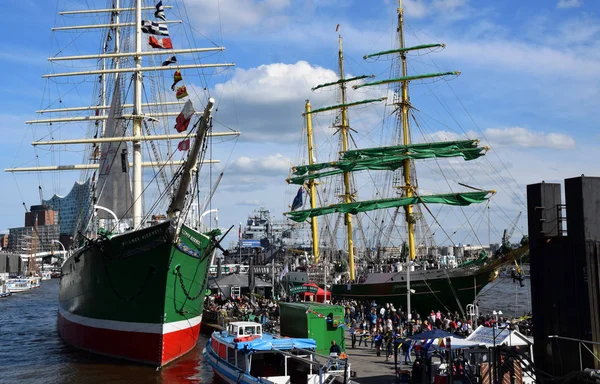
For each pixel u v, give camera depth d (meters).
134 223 52.03
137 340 41.03
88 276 45.03
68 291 52.38
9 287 156.62
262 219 142.25
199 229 48.84
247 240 126.88
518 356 23.59
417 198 73.81
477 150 75.81
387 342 37.66
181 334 42.56
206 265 45.06
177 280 40.78
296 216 82.94
